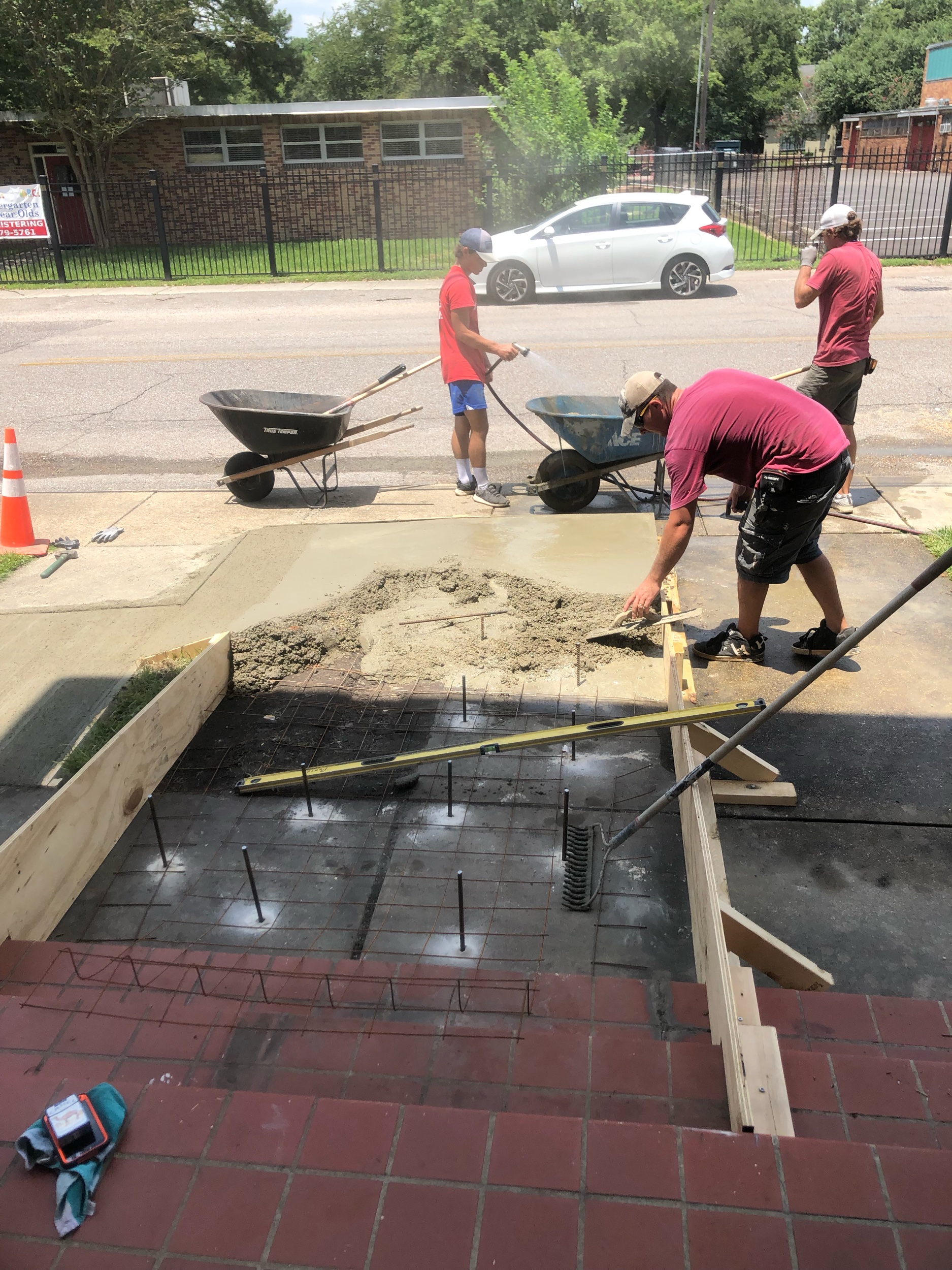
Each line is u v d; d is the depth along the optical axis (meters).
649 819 3.35
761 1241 1.75
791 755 4.32
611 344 12.76
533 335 13.69
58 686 5.15
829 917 3.43
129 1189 1.90
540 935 3.21
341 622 5.52
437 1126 2.00
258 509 7.72
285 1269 1.75
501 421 9.86
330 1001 2.77
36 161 26.28
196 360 13.02
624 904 3.34
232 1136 2.00
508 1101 2.35
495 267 16.84
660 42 34.34
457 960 3.11
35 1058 2.55
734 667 5.02
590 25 35.22
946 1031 2.76
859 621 5.48
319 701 4.74
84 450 9.52
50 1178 1.95
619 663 5.00
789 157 21.58
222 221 26.48
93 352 13.83
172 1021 2.68
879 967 3.21
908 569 6.07
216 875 3.56
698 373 10.91
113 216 26.39
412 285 19.59
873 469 7.98
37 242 26.53
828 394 6.58
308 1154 1.95
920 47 63.25
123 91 23.53
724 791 4.01
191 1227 1.83
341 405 7.73
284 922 3.31
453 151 25.66
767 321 13.96
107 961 2.97
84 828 3.50
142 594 6.14
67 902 3.42
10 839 3.07
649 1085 2.37
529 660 5.01
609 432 6.73
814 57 90.19
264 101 43.81
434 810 3.88
